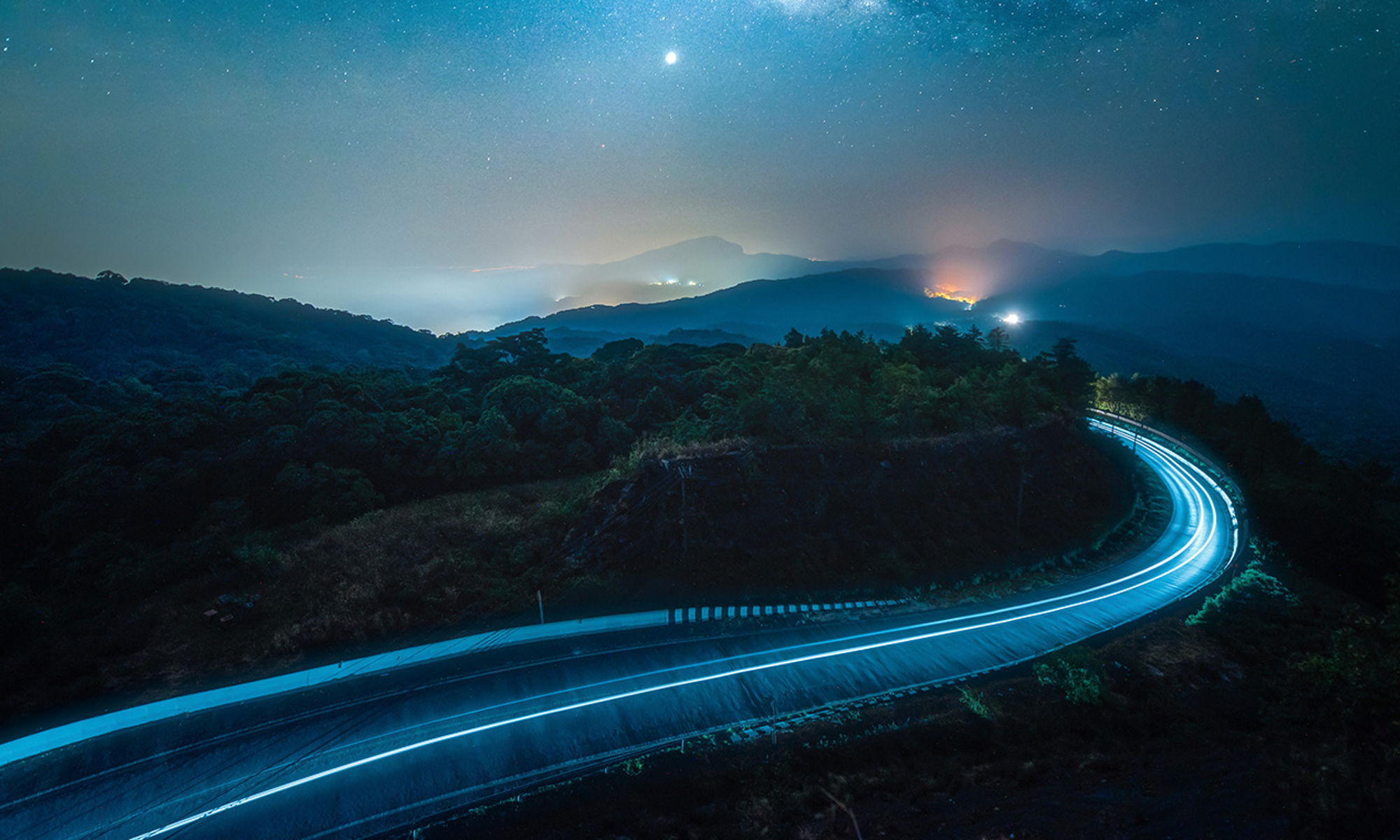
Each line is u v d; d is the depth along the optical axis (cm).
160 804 1842
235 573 3078
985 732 2295
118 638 2606
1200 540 4294
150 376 8269
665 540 3344
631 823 1827
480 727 2191
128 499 3653
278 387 5038
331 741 2103
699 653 2702
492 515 3706
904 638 2914
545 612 2941
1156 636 2998
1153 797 1964
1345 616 3064
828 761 2125
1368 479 6931
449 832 1777
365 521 3703
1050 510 4312
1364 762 2095
